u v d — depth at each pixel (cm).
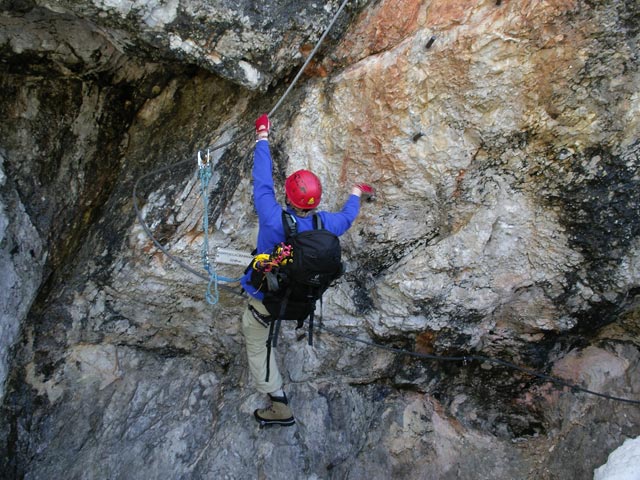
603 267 330
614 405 379
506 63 284
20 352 372
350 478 409
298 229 290
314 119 326
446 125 308
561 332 370
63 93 340
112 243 353
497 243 339
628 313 367
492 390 413
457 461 407
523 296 357
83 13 260
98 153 361
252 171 326
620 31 265
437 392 421
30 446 386
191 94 351
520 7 272
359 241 355
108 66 333
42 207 355
